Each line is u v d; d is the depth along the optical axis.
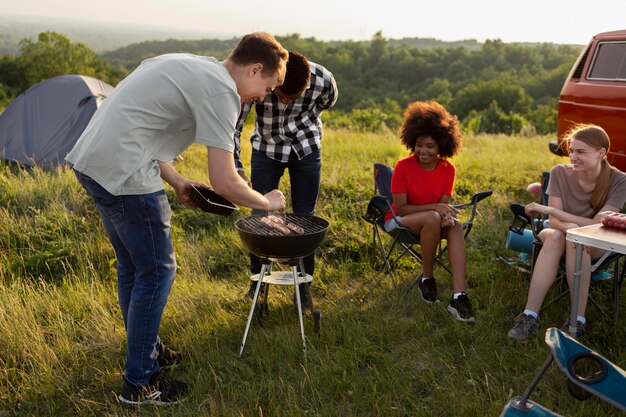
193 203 2.78
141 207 2.40
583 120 6.42
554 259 3.25
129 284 2.70
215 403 2.60
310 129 3.56
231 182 2.38
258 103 3.37
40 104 7.29
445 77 116.19
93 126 2.40
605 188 3.36
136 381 2.59
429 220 3.52
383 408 2.55
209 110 2.31
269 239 2.76
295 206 3.66
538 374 2.17
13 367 2.88
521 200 6.06
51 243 4.42
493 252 4.45
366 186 6.19
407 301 3.65
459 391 2.71
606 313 3.43
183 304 3.54
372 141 10.04
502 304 3.57
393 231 3.69
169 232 2.55
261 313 3.39
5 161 6.99
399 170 3.80
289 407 2.56
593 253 3.33
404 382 2.77
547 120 26.72
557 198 3.49
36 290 3.79
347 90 113.94
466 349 3.10
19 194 5.48
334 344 3.15
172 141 2.49
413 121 3.71
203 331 3.23
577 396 2.10
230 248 4.55
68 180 5.88
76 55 86.31
